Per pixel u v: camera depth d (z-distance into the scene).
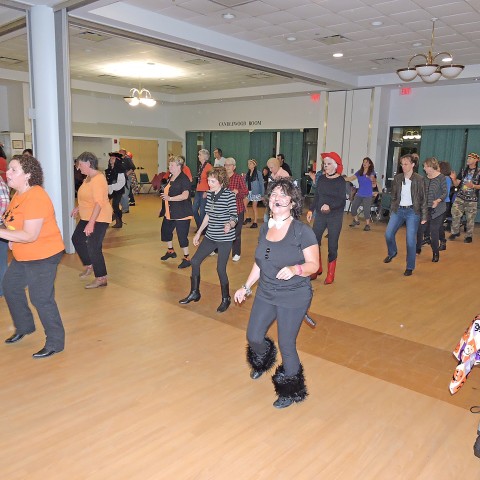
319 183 5.32
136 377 3.10
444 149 12.29
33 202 2.97
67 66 6.35
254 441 2.44
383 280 5.75
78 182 11.83
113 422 2.58
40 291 3.21
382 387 3.06
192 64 11.31
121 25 7.16
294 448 2.39
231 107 16.36
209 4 6.98
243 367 3.29
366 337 3.91
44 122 6.46
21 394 2.84
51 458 2.26
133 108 17.39
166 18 7.60
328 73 11.36
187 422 2.60
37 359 3.31
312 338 3.86
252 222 10.02
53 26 6.32
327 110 13.47
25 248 3.12
